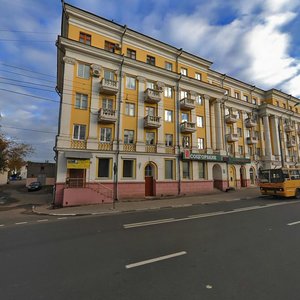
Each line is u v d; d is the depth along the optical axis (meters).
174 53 25.52
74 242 6.70
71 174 18.52
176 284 3.88
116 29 21.86
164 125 23.58
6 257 5.49
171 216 10.87
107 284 3.94
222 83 31.92
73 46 18.97
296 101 41.19
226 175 27.45
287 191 17.25
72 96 18.95
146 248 5.92
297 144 39.75
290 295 3.47
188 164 24.81
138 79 22.33
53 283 4.03
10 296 3.59
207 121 26.97
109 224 9.42
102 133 20.22
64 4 19.38
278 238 6.64
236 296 3.45
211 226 8.37
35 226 9.56
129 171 21.06
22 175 81.06
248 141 32.53
